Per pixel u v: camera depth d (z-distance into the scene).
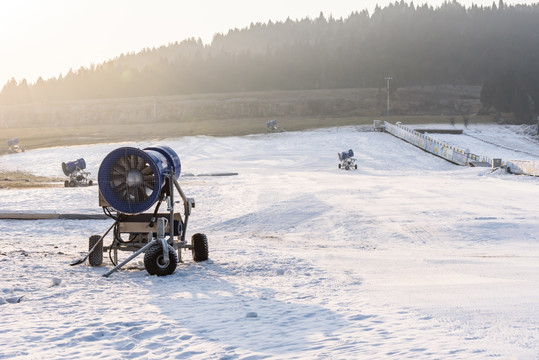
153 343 5.84
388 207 28.28
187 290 9.59
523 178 44.78
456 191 35.75
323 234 22.16
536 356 4.81
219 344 5.76
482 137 109.19
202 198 33.91
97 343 5.92
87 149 96.19
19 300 8.49
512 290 8.78
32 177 63.94
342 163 66.94
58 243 18.47
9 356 5.41
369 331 6.09
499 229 20.89
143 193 11.82
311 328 6.41
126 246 12.66
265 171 63.06
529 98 170.25
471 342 5.39
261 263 13.22
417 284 9.80
